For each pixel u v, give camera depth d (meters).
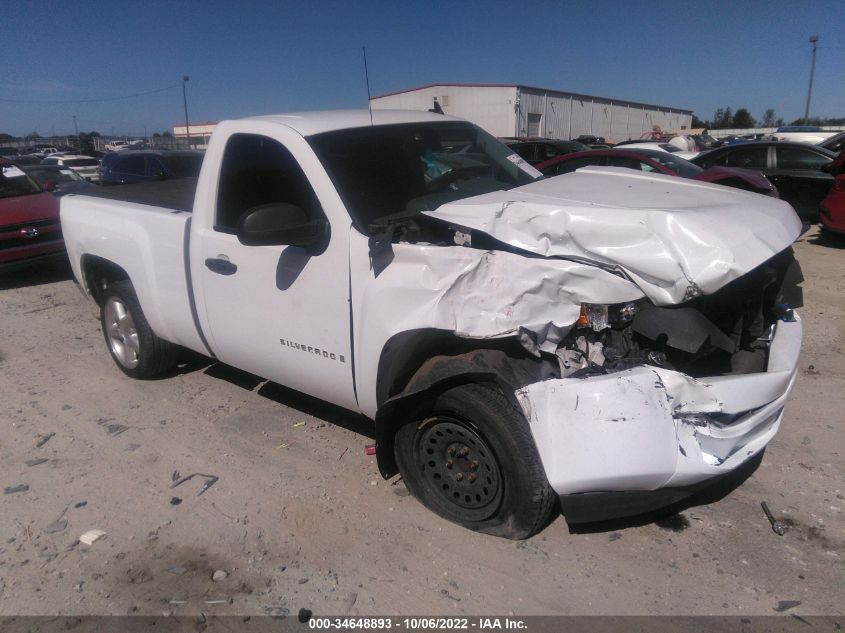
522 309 2.82
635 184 3.57
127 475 3.88
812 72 47.31
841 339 5.62
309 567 3.05
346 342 3.40
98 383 5.27
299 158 3.55
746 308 3.12
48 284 8.95
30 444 4.29
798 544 3.06
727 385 2.82
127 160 14.54
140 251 4.59
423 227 3.31
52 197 9.26
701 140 29.94
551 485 2.73
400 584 2.93
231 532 3.32
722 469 2.78
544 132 39.91
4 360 5.88
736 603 2.73
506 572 2.96
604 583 2.88
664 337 2.71
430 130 4.19
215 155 3.99
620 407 2.63
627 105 51.81
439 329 2.96
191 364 5.62
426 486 3.35
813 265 8.32
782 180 11.34
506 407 2.88
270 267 3.67
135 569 3.08
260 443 4.20
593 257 2.80
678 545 3.09
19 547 3.26
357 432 4.30
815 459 3.75
